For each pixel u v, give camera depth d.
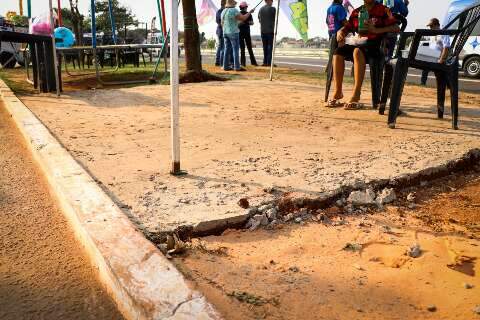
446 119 4.56
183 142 3.65
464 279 1.74
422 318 1.50
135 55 13.61
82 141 3.67
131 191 2.50
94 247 1.83
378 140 3.70
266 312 1.51
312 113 4.92
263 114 4.86
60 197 2.49
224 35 11.19
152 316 1.37
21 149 3.76
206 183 2.63
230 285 1.67
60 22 10.73
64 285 1.76
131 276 1.59
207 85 7.55
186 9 8.30
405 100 5.82
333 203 2.45
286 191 2.48
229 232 2.13
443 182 2.90
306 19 8.19
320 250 1.97
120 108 5.29
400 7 7.66
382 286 1.69
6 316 1.57
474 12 3.95
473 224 2.27
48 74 6.64
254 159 3.13
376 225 2.24
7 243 2.10
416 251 1.94
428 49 10.00
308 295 1.62
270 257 1.90
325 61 19.50
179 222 2.08
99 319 1.55
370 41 4.92
